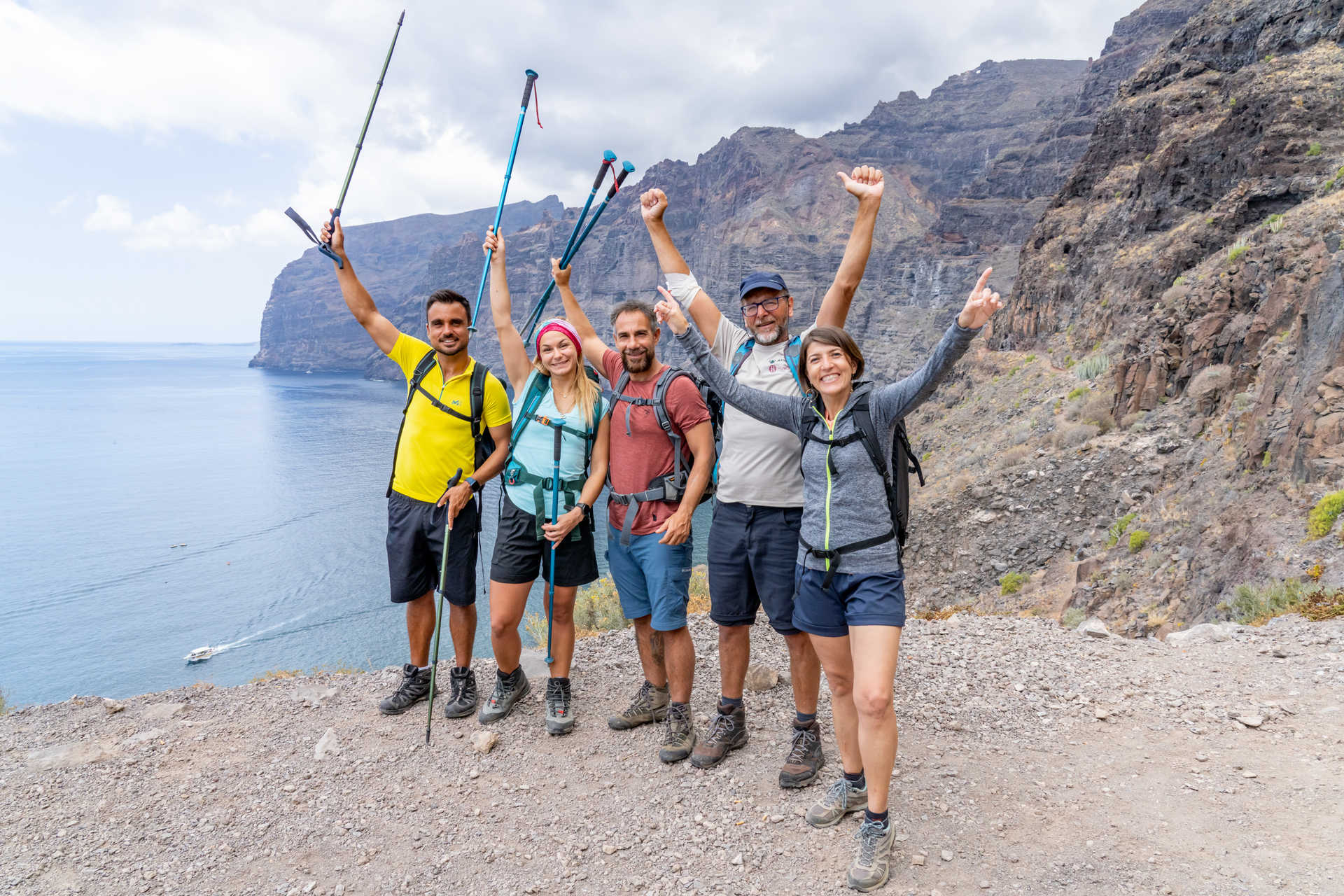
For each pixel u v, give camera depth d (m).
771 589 3.34
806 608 2.94
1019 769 3.46
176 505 125.81
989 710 4.12
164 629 65.62
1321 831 2.82
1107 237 50.78
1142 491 21.44
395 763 3.76
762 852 2.92
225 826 3.24
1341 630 4.99
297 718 4.35
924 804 3.19
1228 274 24.23
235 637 62.62
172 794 3.50
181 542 100.12
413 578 4.19
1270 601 7.83
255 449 188.25
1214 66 55.16
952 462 39.38
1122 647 5.04
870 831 2.71
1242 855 2.72
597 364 4.15
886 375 157.88
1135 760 3.50
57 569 88.69
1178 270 36.16
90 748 3.98
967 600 22.64
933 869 2.75
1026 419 36.66
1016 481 26.22
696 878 2.78
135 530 108.50
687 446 3.70
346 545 95.50
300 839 3.14
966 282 158.25
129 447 195.00
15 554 96.19
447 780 3.59
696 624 5.95
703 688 4.60
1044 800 3.19
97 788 3.57
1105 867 2.70
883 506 2.78
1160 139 54.22
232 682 52.97
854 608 2.75
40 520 116.44
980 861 2.79
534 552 3.98
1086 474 24.00
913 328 162.12
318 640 60.69
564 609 4.01
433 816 3.29
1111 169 59.84
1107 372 35.00
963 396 58.19
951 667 4.76
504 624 3.99
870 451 2.75
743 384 3.38
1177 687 4.32
